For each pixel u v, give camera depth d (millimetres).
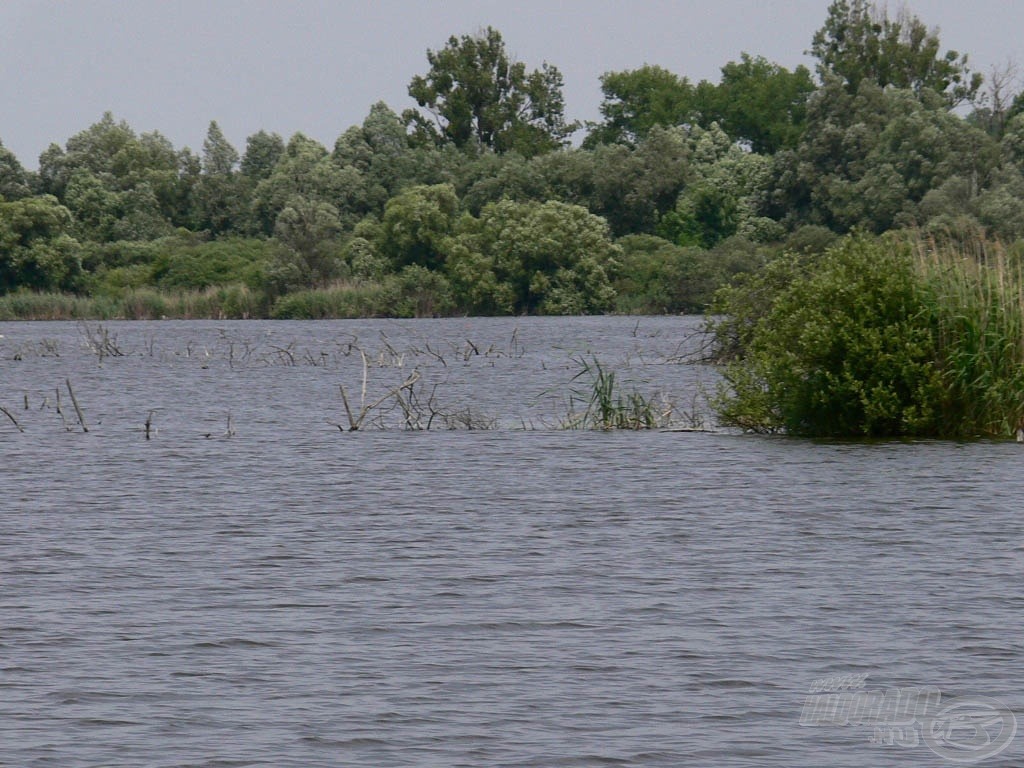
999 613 53344
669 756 39219
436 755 39250
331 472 95312
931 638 50094
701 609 54531
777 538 68938
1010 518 73312
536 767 38406
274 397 162000
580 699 43812
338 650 49219
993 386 104812
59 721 42031
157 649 49438
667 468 94125
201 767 38500
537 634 51125
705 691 44562
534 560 64250
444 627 52188
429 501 82250
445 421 124750
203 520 76125
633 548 66938
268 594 57656
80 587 59125
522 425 124750
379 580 60188
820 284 108812
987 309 106375
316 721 41969
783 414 111375
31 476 94562
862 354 105812
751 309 163000
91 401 158625
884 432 107500
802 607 54656
